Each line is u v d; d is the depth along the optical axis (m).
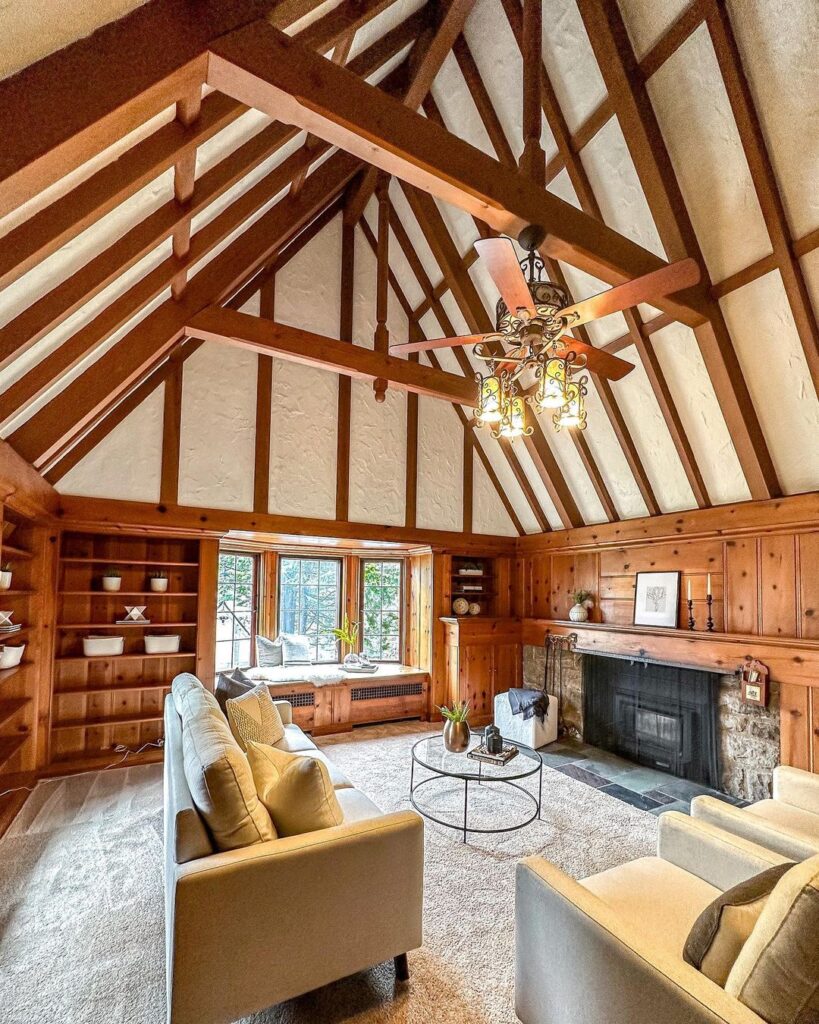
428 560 6.19
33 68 1.24
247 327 3.74
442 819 3.48
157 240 2.31
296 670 5.66
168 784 2.48
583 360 2.54
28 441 3.14
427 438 5.95
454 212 4.57
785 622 3.81
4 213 1.31
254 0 1.62
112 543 4.66
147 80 1.37
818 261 2.95
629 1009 1.33
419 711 5.96
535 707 5.16
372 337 5.47
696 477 4.27
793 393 3.46
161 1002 1.92
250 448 4.92
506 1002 1.96
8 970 2.06
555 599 5.96
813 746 3.53
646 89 2.99
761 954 1.18
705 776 4.21
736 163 2.92
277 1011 1.90
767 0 2.46
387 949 1.98
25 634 4.03
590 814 3.60
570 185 3.67
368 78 3.67
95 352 3.16
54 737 4.29
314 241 5.16
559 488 5.53
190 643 4.90
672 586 4.62
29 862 2.85
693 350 3.76
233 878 1.69
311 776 1.98
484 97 3.75
